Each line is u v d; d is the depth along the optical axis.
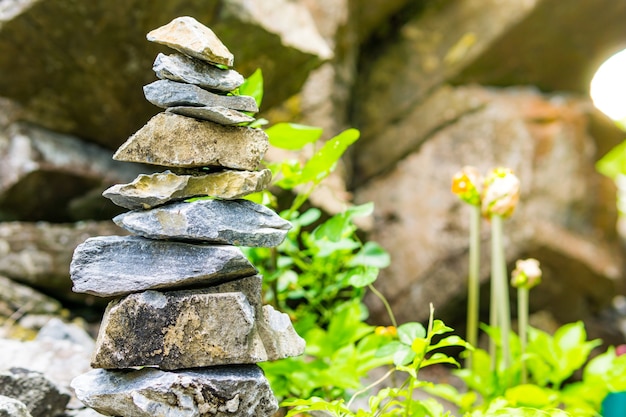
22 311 1.96
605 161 3.96
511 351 1.70
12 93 2.14
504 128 3.03
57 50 2.00
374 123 3.20
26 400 1.20
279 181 1.38
